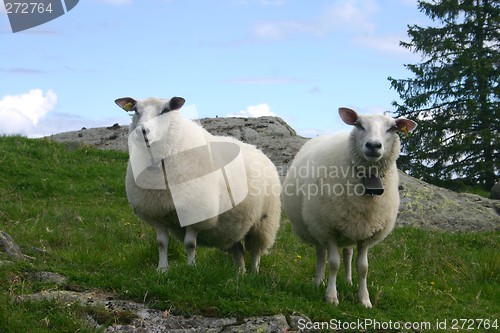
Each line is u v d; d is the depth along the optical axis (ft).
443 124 91.04
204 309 22.04
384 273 32.19
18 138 57.06
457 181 89.25
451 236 41.78
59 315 20.75
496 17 90.27
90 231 36.65
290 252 35.27
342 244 26.40
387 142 25.34
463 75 90.27
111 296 22.71
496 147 90.38
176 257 31.07
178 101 26.23
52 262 25.57
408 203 48.32
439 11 92.48
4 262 23.68
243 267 30.71
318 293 25.38
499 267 32.30
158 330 20.89
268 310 22.26
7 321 19.98
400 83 93.04
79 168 50.88
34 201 43.60
